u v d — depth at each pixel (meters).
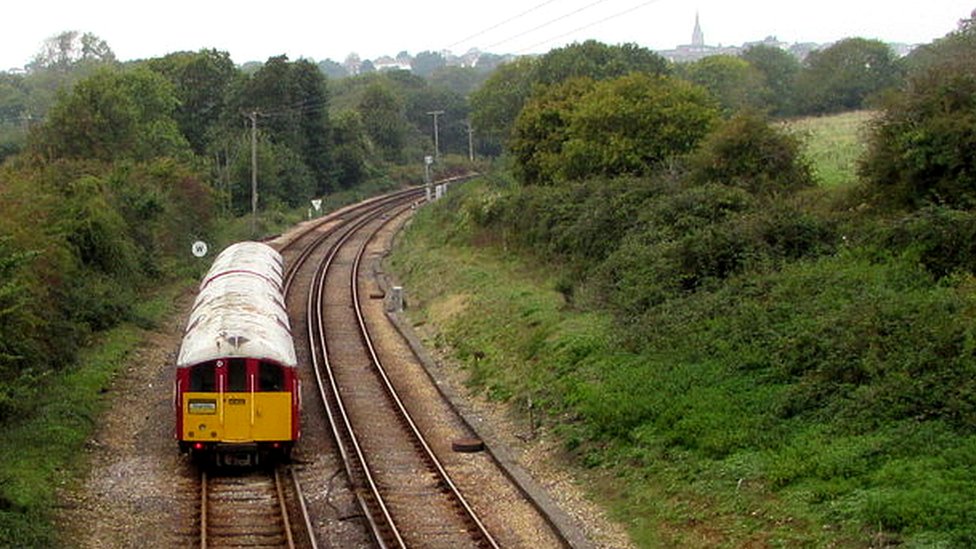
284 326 43.03
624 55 135.25
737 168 60.31
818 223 48.25
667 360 41.28
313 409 46.16
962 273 39.00
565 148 78.69
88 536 30.03
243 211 136.25
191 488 35.09
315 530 30.92
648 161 73.81
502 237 83.31
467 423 43.16
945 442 27.94
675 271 49.81
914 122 46.19
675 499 30.94
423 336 63.19
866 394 31.20
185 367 36.69
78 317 56.78
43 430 38.34
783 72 174.00
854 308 36.56
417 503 33.47
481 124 155.12
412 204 153.50
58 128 105.12
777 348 37.75
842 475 28.16
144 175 94.88
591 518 31.50
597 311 52.66
